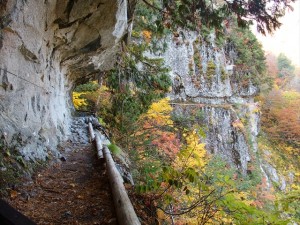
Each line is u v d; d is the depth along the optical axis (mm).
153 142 12242
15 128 4281
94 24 6320
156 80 11602
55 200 3646
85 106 14625
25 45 4430
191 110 21531
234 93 26188
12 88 4180
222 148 21625
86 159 5988
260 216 3762
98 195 3955
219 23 5121
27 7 4148
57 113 7672
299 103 31719
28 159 4363
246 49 27734
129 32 9211
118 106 11742
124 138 11570
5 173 3602
